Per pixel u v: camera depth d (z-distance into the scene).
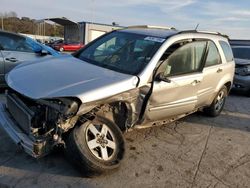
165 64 3.94
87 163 3.15
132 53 4.12
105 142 3.44
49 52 6.79
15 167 3.42
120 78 3.54
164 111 4.19
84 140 3.22
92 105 3.21
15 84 3.42
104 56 4.26
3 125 3.51
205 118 6.02
